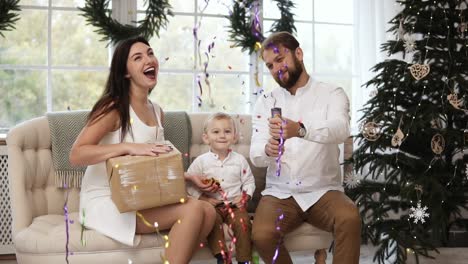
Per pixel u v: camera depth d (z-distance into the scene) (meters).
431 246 3.31
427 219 3.44
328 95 2.83
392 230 3.32
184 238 2.34
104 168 2.57
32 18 3.72
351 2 4.17
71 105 3.78
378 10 4.01
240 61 3.98
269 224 2.56
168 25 3.85
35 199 2.91
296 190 2.71
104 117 2.49
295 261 3.57
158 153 2.38
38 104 3.75
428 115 3.33
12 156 2.82
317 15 4.12
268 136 2.85
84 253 2.44
